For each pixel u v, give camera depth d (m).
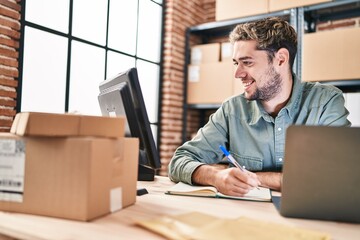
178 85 3.76
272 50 1.24
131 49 3.32
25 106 2.32
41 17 2.40
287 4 2.97
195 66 3.65
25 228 0.59
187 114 3.91
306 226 0.65
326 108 1.28
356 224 0.67
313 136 0.69
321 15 3.25
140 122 0.95
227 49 3.46
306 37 2.78
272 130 1.31
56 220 0.64
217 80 3.46
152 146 0.97
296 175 0.70
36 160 0.67
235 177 0.92
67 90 2.64
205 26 3.63
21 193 0.68
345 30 2.61
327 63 2.68
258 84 1.27
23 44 2.27
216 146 1.38
